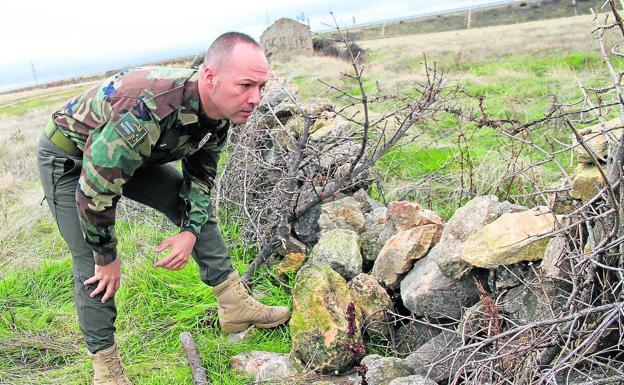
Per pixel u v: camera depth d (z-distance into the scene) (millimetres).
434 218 3439
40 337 3396
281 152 4453
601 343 2152
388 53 20859
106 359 2740
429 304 2875
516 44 17859
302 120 4734
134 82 2281
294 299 2908
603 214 2078
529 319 2477
